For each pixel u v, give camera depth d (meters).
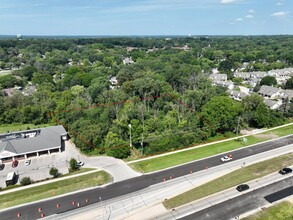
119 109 69.81
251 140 62.69
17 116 77.50
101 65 155.75
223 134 66.62
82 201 39.78
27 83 124.19
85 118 67.81
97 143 58.38
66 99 82.00
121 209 37.59
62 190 42.88
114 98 78.69
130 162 52.50
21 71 137.38
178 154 55.75
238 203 37.84
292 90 102.31
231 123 66.81
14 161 52.66
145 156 55.31
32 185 44.66
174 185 43.44
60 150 58.50
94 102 81.25
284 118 76.06
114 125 61.28
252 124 74.12
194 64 162.38
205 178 45.31
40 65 154.25
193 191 41.38
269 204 37.34
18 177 47.84
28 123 77.56
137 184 44.19
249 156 53.66
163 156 54.94
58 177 47.12
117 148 54.44
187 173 47.34
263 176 45.09
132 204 38.69
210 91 86.38
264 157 52.94
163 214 36.12
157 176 46.62
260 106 71.88
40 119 76.62
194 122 66.38
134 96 81.44
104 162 52.69
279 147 57.91
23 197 41.22
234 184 42.94
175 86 99.00
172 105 72.12
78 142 58.53
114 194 41.41
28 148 55.41
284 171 45.59
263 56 193.25
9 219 36.06
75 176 47.22
